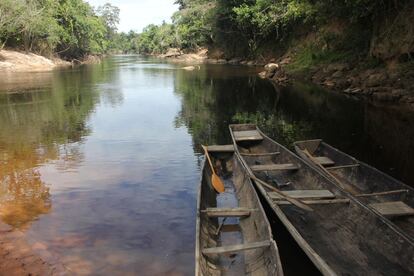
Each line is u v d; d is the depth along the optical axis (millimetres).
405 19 19328
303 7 32688
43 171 9711
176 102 20891
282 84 27109
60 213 7316
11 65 43250
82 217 7148
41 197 8070
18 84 29938
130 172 9594
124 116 17016
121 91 25625
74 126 14992
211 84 28781
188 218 7102
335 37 28500
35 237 6422
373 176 7867
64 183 8875
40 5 50625
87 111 18297
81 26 63031
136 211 7395
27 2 47094
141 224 6875
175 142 12484
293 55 36781
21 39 48656
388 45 20156
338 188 6957
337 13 26297
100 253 5945
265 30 42312
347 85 22219
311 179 8031
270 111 17875
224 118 16516
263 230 5812
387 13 20891
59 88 27344
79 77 36375
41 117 16906
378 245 5559
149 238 6391
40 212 7371
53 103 20656
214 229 6609
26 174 9500
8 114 17672
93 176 9320
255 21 42375
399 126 13852
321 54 29281
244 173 8312
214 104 20109
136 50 137250
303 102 19750
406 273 4996
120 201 7859
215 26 51562
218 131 14102
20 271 5480
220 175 9547
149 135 13461
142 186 8680
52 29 51312
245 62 49531
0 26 42562
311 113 16953
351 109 17203
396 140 12258
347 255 5680
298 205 6691
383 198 7246
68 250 6023
